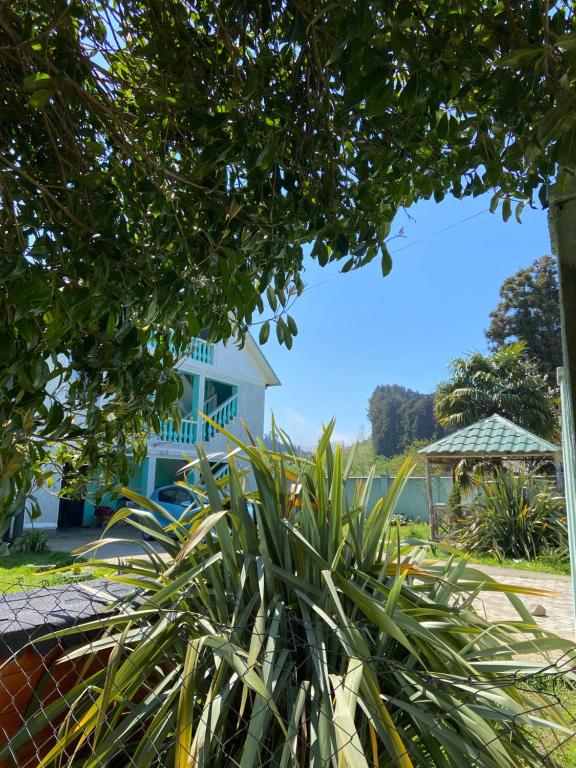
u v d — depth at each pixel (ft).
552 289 100.63
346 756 4.34
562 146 5.20
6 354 5.09
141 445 9.41
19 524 32.91
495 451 40.42
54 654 6.61
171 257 6.90
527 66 6.18
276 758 5.23
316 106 7.47
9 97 6.59
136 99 7.77
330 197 8.06
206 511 7.58
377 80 5.33
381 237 8.74
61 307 5.23
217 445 57.93
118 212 6.69
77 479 8.47
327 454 8.15
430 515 42.42
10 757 5.90
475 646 6.81
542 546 34.99
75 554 7.79
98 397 7.10
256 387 65.92
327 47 6.69
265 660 5.39
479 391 68.18
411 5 5.87
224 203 7.20
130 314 6.42
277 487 7.70
